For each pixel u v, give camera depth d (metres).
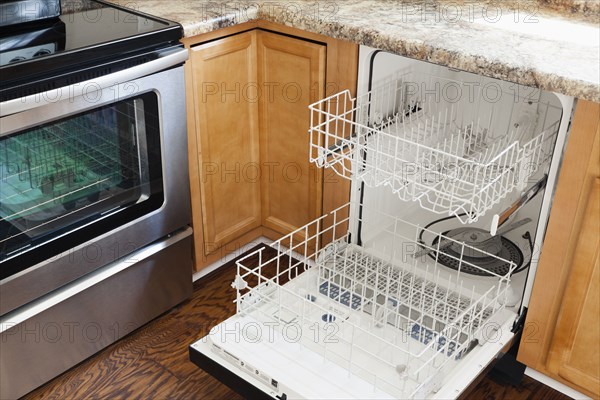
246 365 1.55
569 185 1.55
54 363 1.84
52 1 1.76
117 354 1.98
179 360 1.96
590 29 1.79
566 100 1.49
